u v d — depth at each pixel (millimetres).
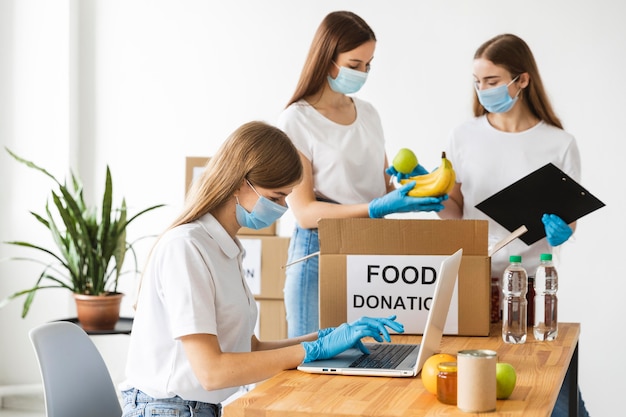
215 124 4754
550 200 2602
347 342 2086
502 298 2754
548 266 2449
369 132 3105
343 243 2465
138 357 2102
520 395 1824
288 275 3027
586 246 4254
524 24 4266
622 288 4211
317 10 4566
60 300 4867
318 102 3027
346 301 2469
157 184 4859
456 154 3100
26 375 4902
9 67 4902
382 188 3158
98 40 4918
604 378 4254
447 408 1728
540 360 2166
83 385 2373
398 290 2453
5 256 4891
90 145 4953
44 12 4859
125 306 4945
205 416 2104
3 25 4902
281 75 4641
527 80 2953
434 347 2133
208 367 1958
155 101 4844
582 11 4188
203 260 2061
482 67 2945
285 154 2102
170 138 4828
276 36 4637
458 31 4359
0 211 4906
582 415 3098
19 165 4887
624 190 4184
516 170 2998
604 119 4191
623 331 4219
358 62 2955
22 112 4895
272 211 2137
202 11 4746
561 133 3012
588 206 2588
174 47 4801
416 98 4438
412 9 4414
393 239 2445
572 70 4219
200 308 1998
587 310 4266
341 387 1894
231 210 2154
